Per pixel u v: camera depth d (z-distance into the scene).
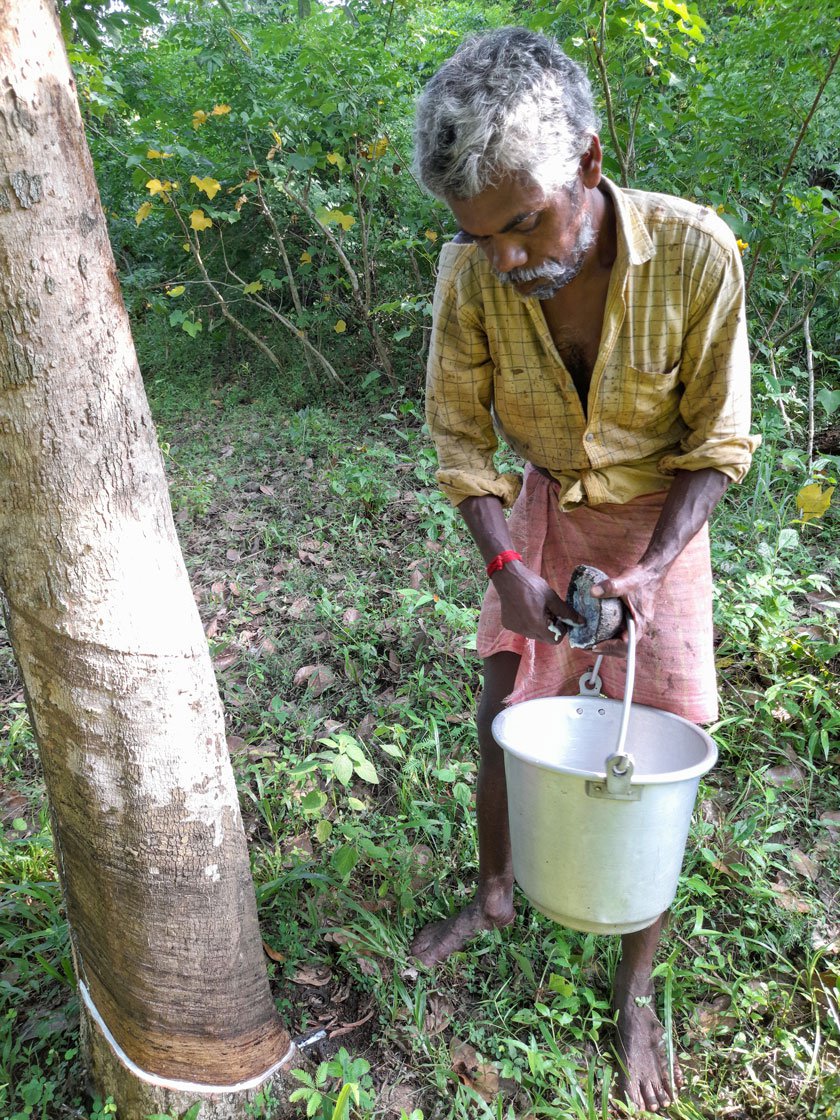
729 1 4.67
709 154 4.28
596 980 2.19
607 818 1.53
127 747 1.60
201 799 1.68
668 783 1.50
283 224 6.41
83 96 5.93
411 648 3.36
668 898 1.68
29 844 2.55
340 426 5.71
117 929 1.70
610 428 1.82
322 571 4.02
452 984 2.19
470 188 1.38
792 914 2.24
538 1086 1.96
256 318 7.20
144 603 1.58
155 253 7.90
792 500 3.89
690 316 1.67
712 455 1.76
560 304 1.70
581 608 1.67
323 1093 1.90
